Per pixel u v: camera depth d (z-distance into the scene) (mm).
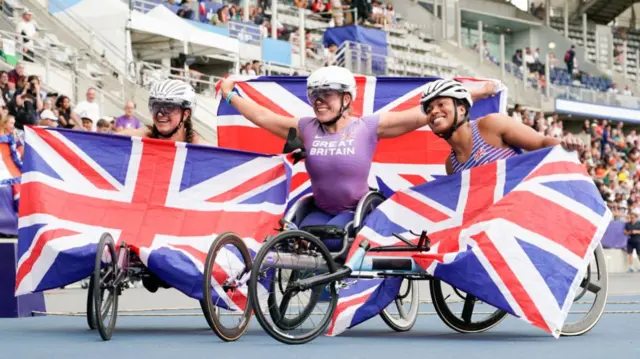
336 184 7164
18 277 7250
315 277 6559
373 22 35156
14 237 12680
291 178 8031
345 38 30391
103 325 6672
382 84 8562
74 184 7422
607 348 6086
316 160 7207
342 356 5629
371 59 29859
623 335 7098
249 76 8781
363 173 7191
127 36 22531
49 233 7207
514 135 7102
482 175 7020
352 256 6801
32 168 7359
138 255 7004
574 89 36781
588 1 48812
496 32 44031
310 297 6777
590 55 48500
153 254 6969
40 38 21078
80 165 7461
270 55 27266
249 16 29797
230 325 7730
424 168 8359
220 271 6750
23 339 6875
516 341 6668
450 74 35094
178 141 7746
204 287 6516
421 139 8352
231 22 26469
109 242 6766
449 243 6855
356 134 7211
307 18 33375
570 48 44031
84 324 8305
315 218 7250
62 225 7258
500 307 6539
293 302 6703
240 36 26516
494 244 6633
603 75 44469
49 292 12070
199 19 26969
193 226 7359
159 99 7637
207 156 7523
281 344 6449
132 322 8555
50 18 22078
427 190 7176
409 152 8383
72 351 6000
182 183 7469
